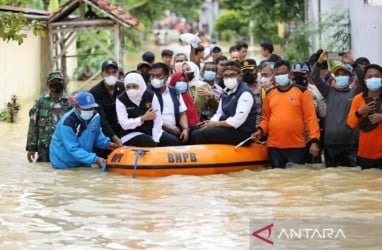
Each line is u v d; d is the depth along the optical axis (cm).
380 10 1459
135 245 757
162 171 1092
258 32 2994
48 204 933
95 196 974
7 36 1270
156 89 1191
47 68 2417
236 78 1149
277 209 890
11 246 758
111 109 1192
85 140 1146
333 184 1020
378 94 1071
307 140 1154
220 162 1110
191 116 1217
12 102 1847
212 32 5341
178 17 7794
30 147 1211
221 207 905
